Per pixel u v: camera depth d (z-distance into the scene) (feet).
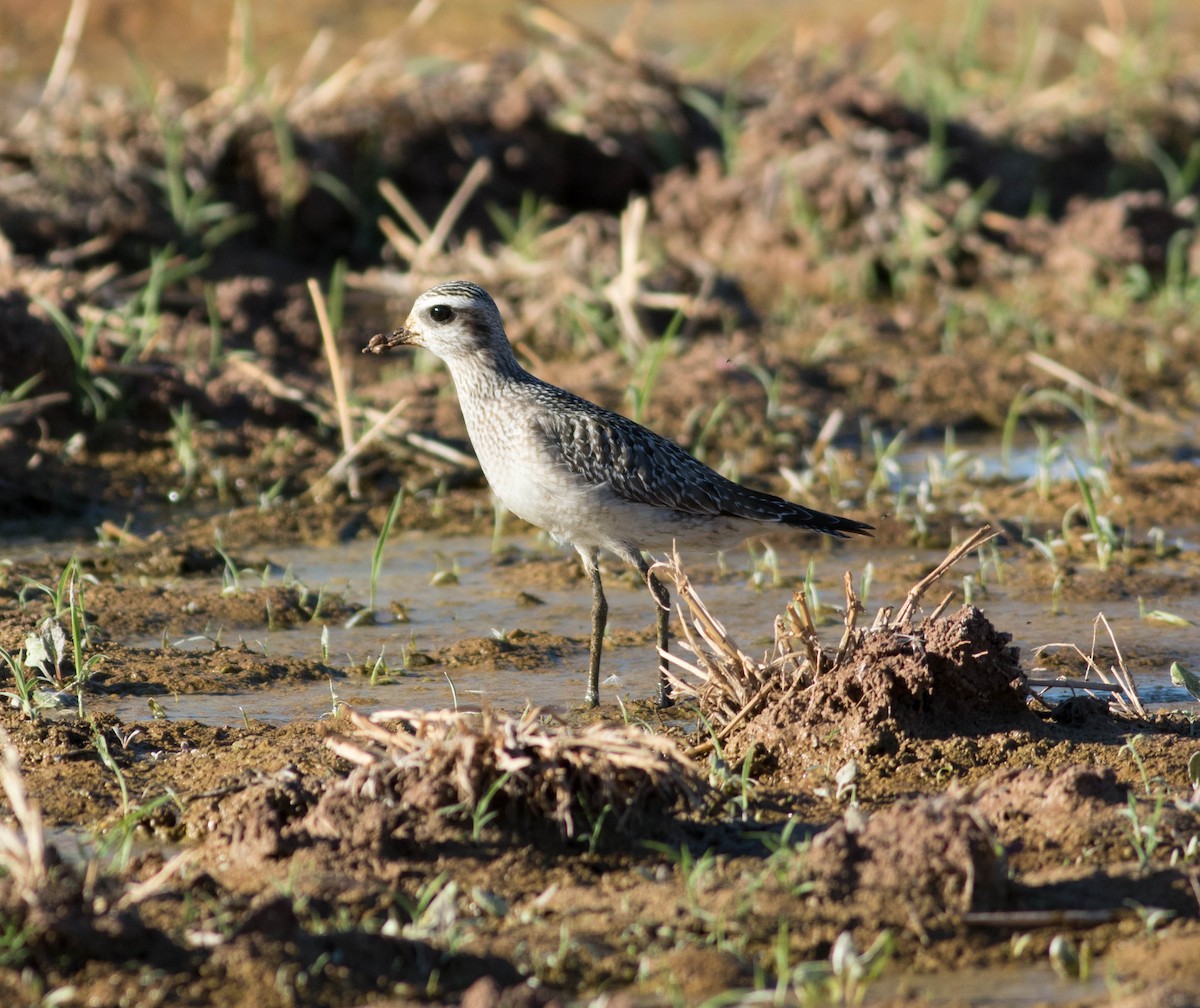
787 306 63.16
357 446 48.01
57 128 64.23
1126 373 58.54
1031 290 65.10
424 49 89.86
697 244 68.44
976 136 72.84
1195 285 64.44
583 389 54.39
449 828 25.04
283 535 44.62
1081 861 24.50
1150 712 31.17
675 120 72.08
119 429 49.88
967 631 29.81
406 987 20.89
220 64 86.79
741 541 35.12
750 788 27.32
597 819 25.39
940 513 45.98
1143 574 40.63
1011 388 57.11
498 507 44.75
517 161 68.64
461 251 63.10
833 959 21.26
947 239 65.72
